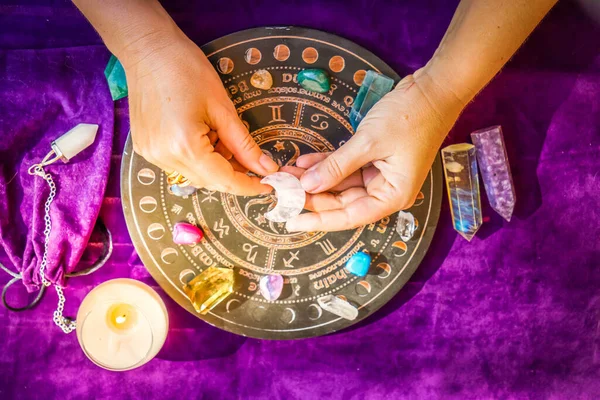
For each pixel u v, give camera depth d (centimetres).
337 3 57
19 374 58
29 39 57
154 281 58
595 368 61
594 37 59
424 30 58
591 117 60
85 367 58
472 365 60
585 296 61
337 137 56
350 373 59
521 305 60
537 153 60
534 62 59
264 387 59
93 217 56
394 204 52
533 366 61
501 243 60
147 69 49
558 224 60
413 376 60
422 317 60
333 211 52
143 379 58
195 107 48
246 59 55
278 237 56
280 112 56
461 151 56
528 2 48
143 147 49
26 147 57
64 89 56
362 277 56
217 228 55
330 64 56
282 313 56
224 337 59
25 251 56
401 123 50
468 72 50
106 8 49
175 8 57
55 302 58
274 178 51
